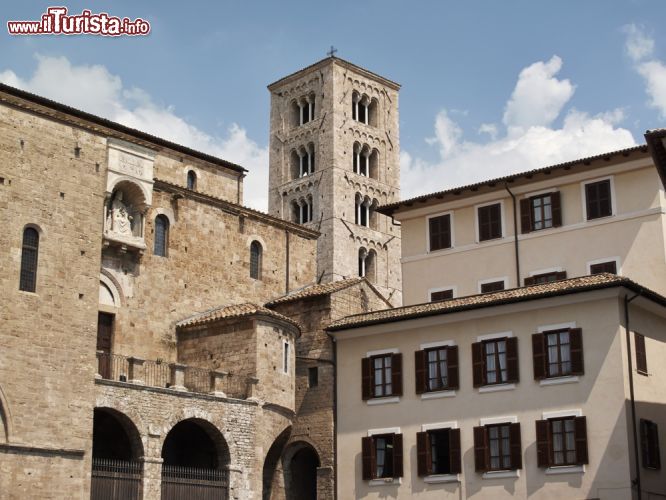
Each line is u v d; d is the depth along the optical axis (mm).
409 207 67312
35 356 49344
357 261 108875
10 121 50812
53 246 51312
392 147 116188
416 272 66312
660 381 54031
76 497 49281
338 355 61969
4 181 49938
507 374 54438
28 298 49688
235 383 59125
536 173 61688
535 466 52406
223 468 56156
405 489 56688
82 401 50656
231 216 67750
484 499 53625
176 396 54594
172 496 53312
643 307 53906
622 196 59406
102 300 58844
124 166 58938
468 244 64500
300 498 64375
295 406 64438
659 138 41875
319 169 110375
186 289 63625
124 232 59719
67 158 52938
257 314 59438
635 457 50094
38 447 48438
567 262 60438
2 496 46719
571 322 53031
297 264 71875
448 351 56906
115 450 55594
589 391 51719
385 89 117062
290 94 116000
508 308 55125
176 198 64188
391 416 58375
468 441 55031
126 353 59250
